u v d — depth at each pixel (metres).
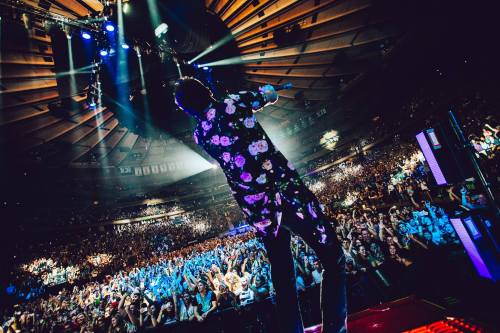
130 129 15.97
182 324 6.53
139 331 6.64
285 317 1.21
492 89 10.92
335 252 1.18
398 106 17.98
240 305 6.38
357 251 6.91
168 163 27.62
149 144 23.59
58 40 9.99
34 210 20.09
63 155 19.06
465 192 6.20
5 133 14.12
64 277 16.50
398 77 15.85
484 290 2.99
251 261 8.34
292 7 10.66
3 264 16.02
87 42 10.23
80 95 14.15
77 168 21.27
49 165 18.86
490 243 2.52
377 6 11.01
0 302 13.12
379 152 21.28
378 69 15.80
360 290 6.39
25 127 14.40
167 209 29.38
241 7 10.34
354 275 6.51
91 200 24.72
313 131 24.69
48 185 20.05
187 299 6.82
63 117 15.17
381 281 6.35
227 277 7.02
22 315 9.70
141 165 26.25
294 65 15.12
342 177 24.11
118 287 11.23
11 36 9.16
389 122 19.48
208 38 11.16
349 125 22.73
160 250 23.45
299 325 1.21
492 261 2.51
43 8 8.41
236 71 13.93
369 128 21.69
